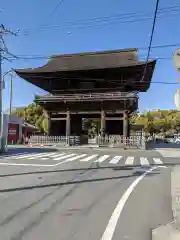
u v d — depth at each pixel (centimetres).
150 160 2172
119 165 1803
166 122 9950
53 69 4222
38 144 4091
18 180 1160
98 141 3947
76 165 1741
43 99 4128
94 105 4044
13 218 651
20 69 4412
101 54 4462
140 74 4028
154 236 561
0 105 2556
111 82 4169
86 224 621
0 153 2488
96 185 1092
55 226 603
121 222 645
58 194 914
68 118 4156
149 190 1017
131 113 4256
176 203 830
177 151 3191
